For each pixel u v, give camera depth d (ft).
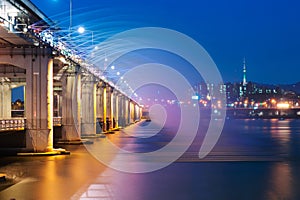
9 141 111.04
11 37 100.22
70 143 147.54
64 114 149.18
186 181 71.36
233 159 104.17
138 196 59.26
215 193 61.52
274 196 59.36
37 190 63.26
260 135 222.69
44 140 111.04
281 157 109.60
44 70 111.24
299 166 90.63
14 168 86.63
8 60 111.24
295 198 58.08
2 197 58.29
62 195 59.57
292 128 320.70
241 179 73.46
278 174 79.15
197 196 59.57
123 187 65.77
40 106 111.24
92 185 67.36
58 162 96.48
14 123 106.11
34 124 111.04
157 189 64.23
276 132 258.57
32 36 106.01
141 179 73.31
